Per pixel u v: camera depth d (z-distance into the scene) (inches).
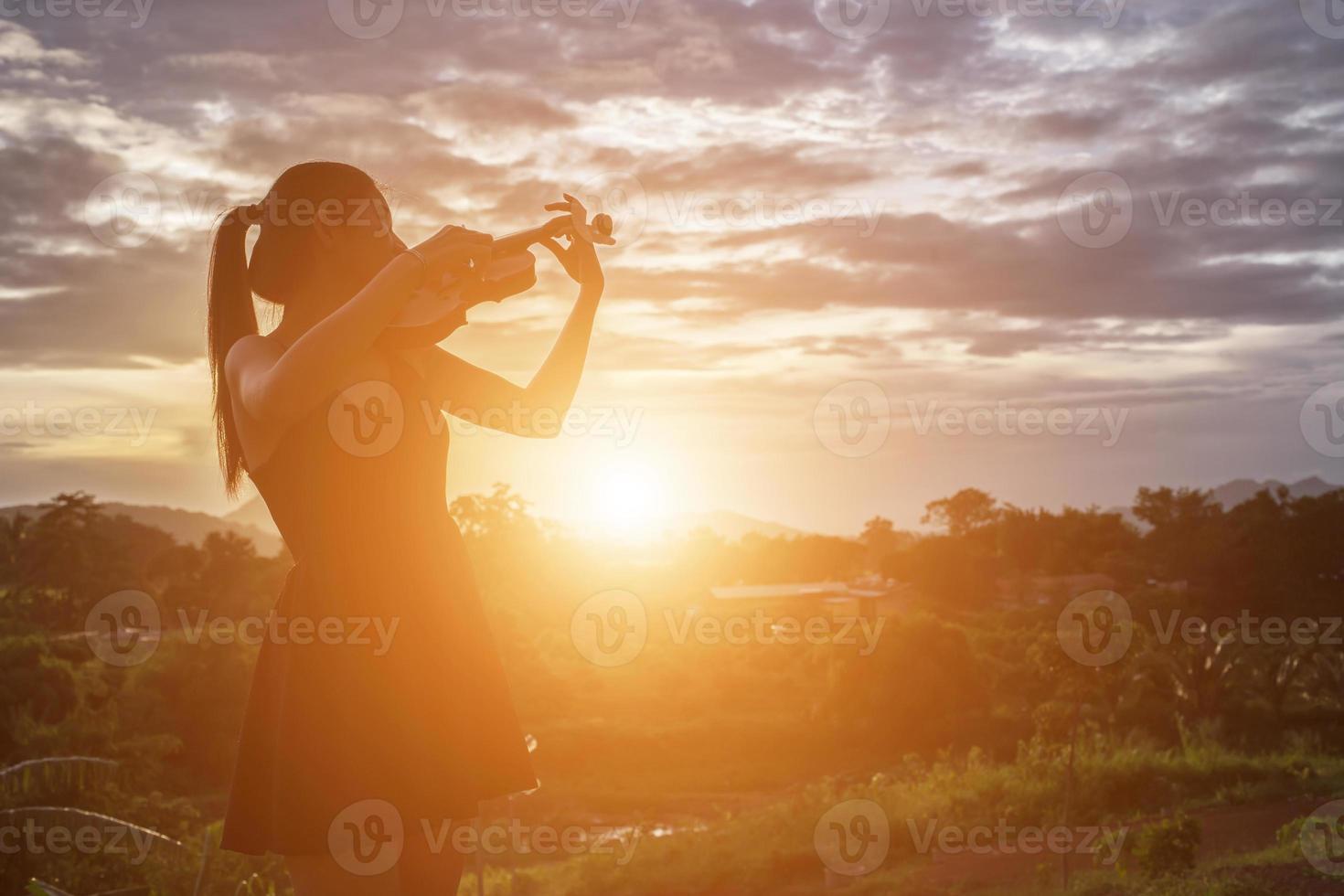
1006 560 4288.9
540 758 1813.5
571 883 858.8
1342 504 3784.5
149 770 1417.3
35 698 1439.5
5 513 4296.3
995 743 1612.9
